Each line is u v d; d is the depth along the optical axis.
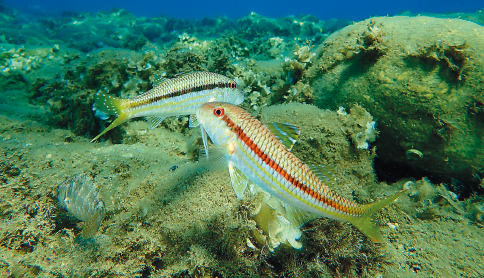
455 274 0.32
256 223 0.31
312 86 0.56
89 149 0.45
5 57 0.91
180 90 0.35
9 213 0.32
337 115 0.44
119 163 0.42
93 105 0.54
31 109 0.68
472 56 0.41
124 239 0.31
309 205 0.25
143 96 0.35
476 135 0.40
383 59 0.47
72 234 0.31
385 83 0.46
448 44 0.42
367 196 0.41
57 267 0.29
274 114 0.46
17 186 0.34
